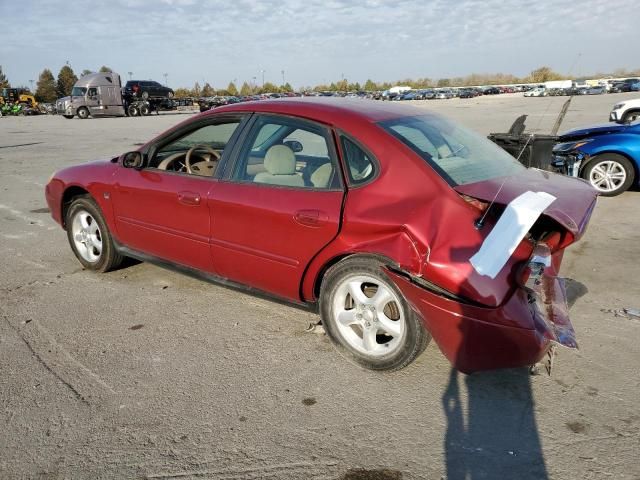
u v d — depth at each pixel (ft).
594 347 10.89
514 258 8.44
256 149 11.50
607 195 25.36
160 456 7.89
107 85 117.80
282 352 10.89
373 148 9.89
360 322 10.08
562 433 8.29
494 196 8.84
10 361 10.59
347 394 9.39
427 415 8.79
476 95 256.52
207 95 352.49
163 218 12.89
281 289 11.08
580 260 16.34
